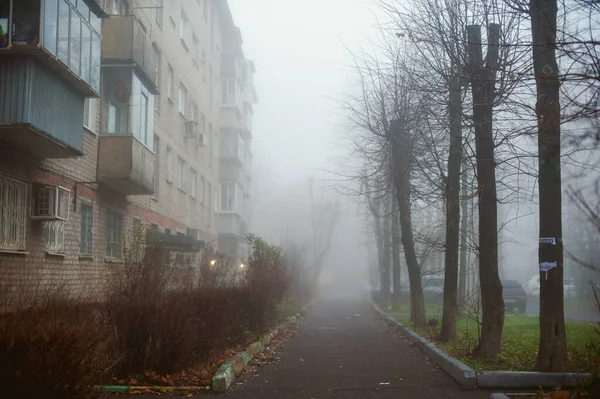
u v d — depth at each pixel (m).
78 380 5.20
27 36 10.23
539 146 8.23
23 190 11.80
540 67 7.48
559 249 8.76
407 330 17.22
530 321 19.22
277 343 15.02
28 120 10.26
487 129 10.10
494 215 10.70
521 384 8.60
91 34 12.78
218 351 10.62
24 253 11.62
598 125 6.07
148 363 8.60
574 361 9.16
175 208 24.77
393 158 16.41
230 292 12.21
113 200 17.02
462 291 22.05
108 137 15.77
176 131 25.00
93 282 15.27
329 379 9.68
